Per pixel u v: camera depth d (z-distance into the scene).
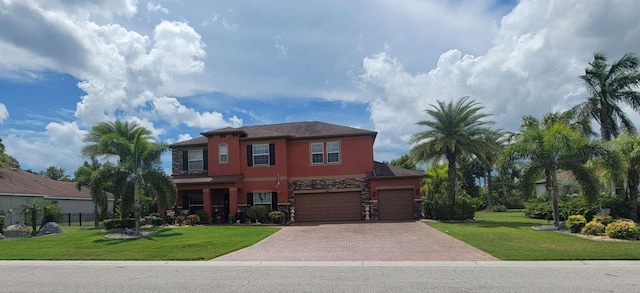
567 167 22.34
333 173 31.67
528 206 33.41
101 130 30.62
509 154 23.28
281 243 18.02
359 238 19.17
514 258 13.00
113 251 16.08
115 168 22.55
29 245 18.39
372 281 10.06
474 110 28.81
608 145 22.92
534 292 8.72
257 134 32.91
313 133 32.56
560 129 22.41
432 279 10.16
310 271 11.62
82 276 11.42
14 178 38.28
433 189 33.53
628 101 34.31
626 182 27.50
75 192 43.50
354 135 31.67
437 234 19.84
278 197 31.19
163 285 10.03
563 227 21.56
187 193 31.95
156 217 27.47
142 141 22.88
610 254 13.15
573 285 9.31
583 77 35.34
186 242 18.00
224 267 12.56
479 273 10.86
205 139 33.84
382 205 30.66
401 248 15.80
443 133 28.92
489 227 23.06
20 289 9.88
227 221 31.06
